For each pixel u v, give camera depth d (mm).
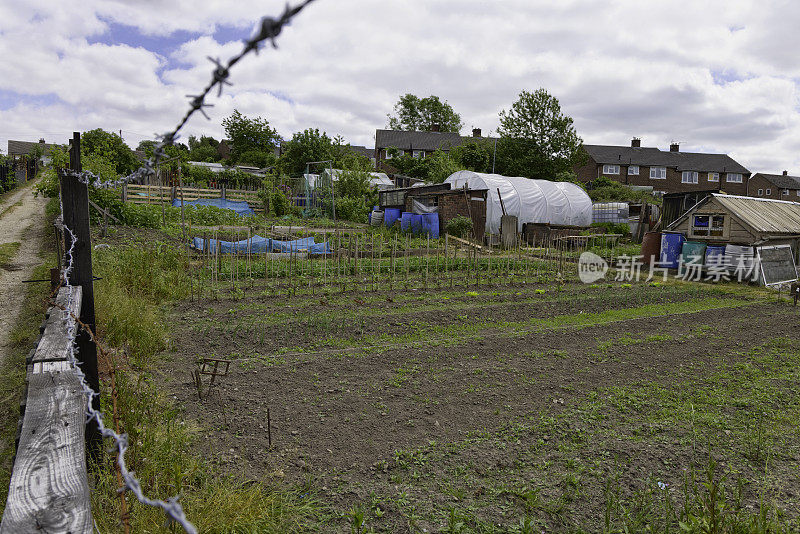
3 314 7621
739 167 56500
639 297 12125
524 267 16500
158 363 6348
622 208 29578
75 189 4004
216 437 4582
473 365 6801
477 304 10688
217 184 39062
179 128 1690
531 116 43688
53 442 1923
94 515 2979
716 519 3359
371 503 3730
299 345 7391
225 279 12195
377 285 11852
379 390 5832
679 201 23188
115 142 30375
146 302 8938
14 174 34156
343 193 34719
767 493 3986
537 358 7191
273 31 878
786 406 5719
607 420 5250
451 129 78625
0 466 3824
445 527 3475
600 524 3600
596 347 7797
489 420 5176
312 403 5402
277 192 33531
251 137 68500
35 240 14945
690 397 5906
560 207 28359
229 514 3266
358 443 4617
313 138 50125
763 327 9383
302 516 3529
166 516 3045
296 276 12992
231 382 5867
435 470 4223
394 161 46562
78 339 3807
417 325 8773
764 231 15234
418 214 25047
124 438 1628
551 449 4633
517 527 3523
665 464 4418
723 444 4793
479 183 26750
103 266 10344
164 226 20234
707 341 8328
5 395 4988
